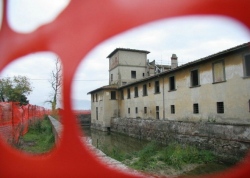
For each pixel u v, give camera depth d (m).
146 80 19.88
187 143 12.11
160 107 17.88
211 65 12.62
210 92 12.69
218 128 10.09
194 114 13.96
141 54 30.27
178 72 15.67
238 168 0.89
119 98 26.39
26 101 20.11
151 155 8.62
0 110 5.57
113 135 21.81
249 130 8.62
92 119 30.44
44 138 9.98
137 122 18.81
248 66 10.58
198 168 7.43
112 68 31.30
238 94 10.91
